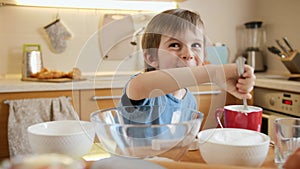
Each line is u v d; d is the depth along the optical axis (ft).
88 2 7.95
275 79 6.86
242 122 2.59
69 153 2.13
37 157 1.37
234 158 1.97
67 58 7.95
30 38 7.71
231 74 2.43
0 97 6.06
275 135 2.27
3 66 7.55
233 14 8.97
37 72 7.23
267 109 6.70
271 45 8.55
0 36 7.51
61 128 2.43
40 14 7.73
